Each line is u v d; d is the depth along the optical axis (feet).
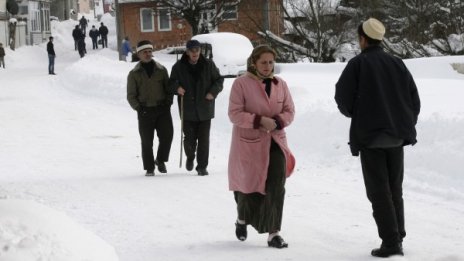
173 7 151.02
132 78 36.19
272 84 22.56
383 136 20.88
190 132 36.22
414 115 21.52
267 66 22.44
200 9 149.38
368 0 107.04
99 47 194.39
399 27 105.50
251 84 22.48
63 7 270.67
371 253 21.58
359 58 21.33
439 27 99.19
